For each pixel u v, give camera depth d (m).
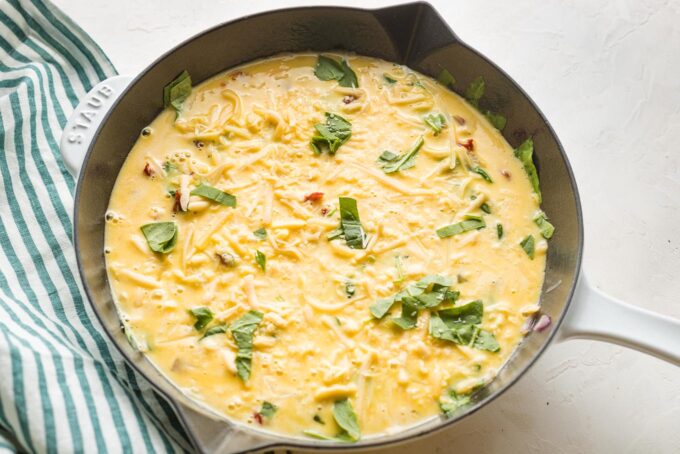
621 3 0.89
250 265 0.74
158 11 0.88
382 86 0.81
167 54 0.77
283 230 0.75
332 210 0.76
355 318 0.73
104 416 0.71
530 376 0.77
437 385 0.71
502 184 0.78
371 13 0.79
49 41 0.84
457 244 0.75
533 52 0.88
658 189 0.83
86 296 0.75
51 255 0.78
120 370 0.75
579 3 0.89
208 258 0.74
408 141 0.79
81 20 0.87
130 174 0.78
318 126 0.79
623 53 0.88
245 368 0.71
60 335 0.75
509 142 0.79
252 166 0.77
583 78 0.87
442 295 0.73
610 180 0.83
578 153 0.84
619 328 0.70
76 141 0.76
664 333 0.70
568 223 0.74
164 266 0.74
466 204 0.77
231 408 0.71
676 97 0.86
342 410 0.70
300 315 0.73
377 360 0.72
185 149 0.78
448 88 0.81
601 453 0.75
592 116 0.86
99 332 0.76
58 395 0.71
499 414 0.75
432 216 0.76
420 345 0.72
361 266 0.74
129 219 0.76
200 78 0.81
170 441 0.72
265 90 0.81
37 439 0.70
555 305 0.72
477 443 0.75
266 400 0.71
